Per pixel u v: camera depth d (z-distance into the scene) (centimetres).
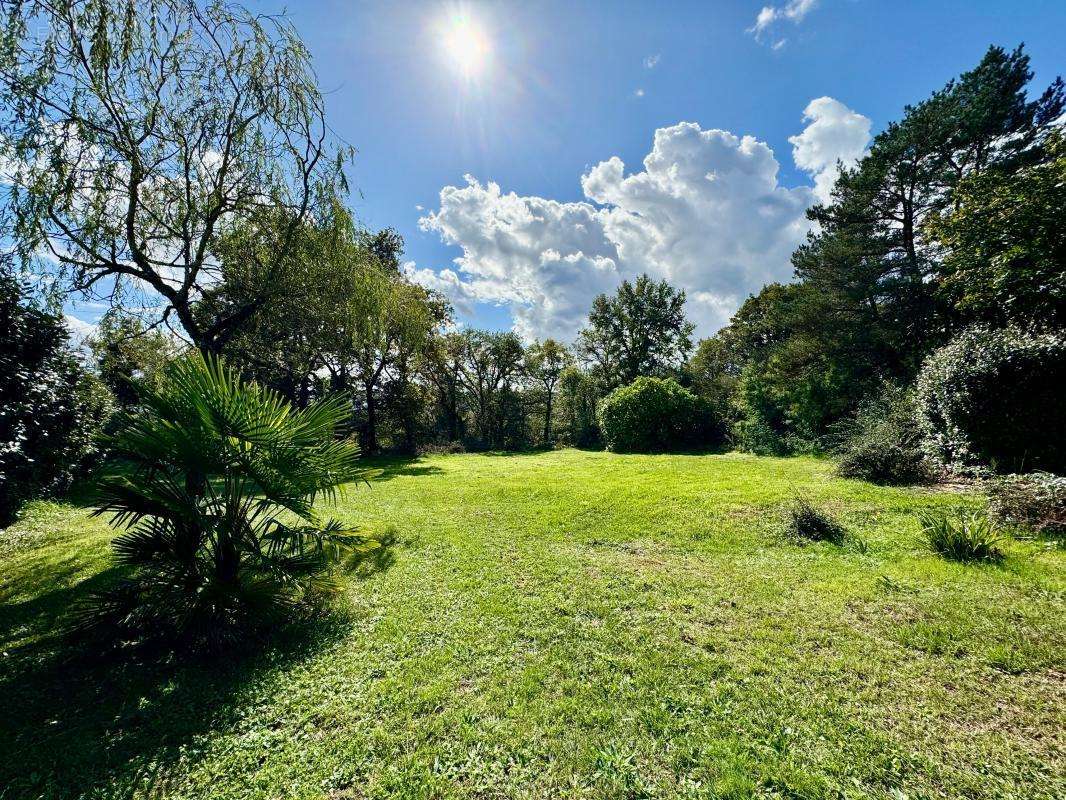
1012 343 753
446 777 230
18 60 582
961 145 1404
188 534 389
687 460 1441
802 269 1792
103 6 611
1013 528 518
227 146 761
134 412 391
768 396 1670
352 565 564
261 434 381
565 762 238
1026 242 806
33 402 697
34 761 249
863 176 1519
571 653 345
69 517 902
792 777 220
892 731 251
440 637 378
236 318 895
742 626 376
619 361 3397
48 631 416
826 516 616
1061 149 809
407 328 1941
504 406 3416
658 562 543
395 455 2309
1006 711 263
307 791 224
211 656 357
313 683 318
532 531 695
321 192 878
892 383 1123
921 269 1426
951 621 360
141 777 237
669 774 228
